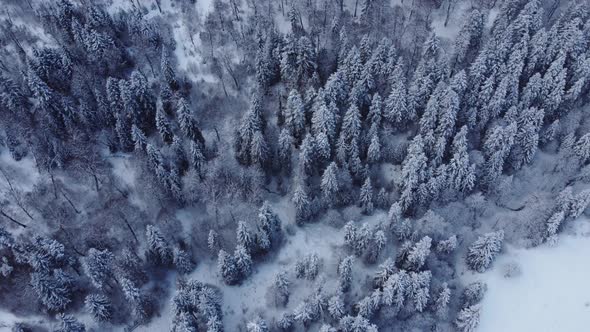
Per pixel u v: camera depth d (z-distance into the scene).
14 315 74.19
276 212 84.56
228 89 97.06
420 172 78.25
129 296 70.12
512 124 79.75
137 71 86.88
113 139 88.44
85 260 70.25
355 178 83.94
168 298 77.88
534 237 80.38
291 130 86.69
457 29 103.94
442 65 88.62
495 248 75.31
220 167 83.75
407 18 104.88
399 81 84.38
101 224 81.75
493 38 92.62
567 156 86.19
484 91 85.62
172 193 82.12
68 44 95.75
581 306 76.12
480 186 84.19
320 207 82.94
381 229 76.62
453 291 75.94
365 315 70.12
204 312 68.75
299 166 83.38
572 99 88.56
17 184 84.62
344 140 82.81
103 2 102.88
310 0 104.75
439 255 78.00
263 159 82.88
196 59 100.12
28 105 88.31
